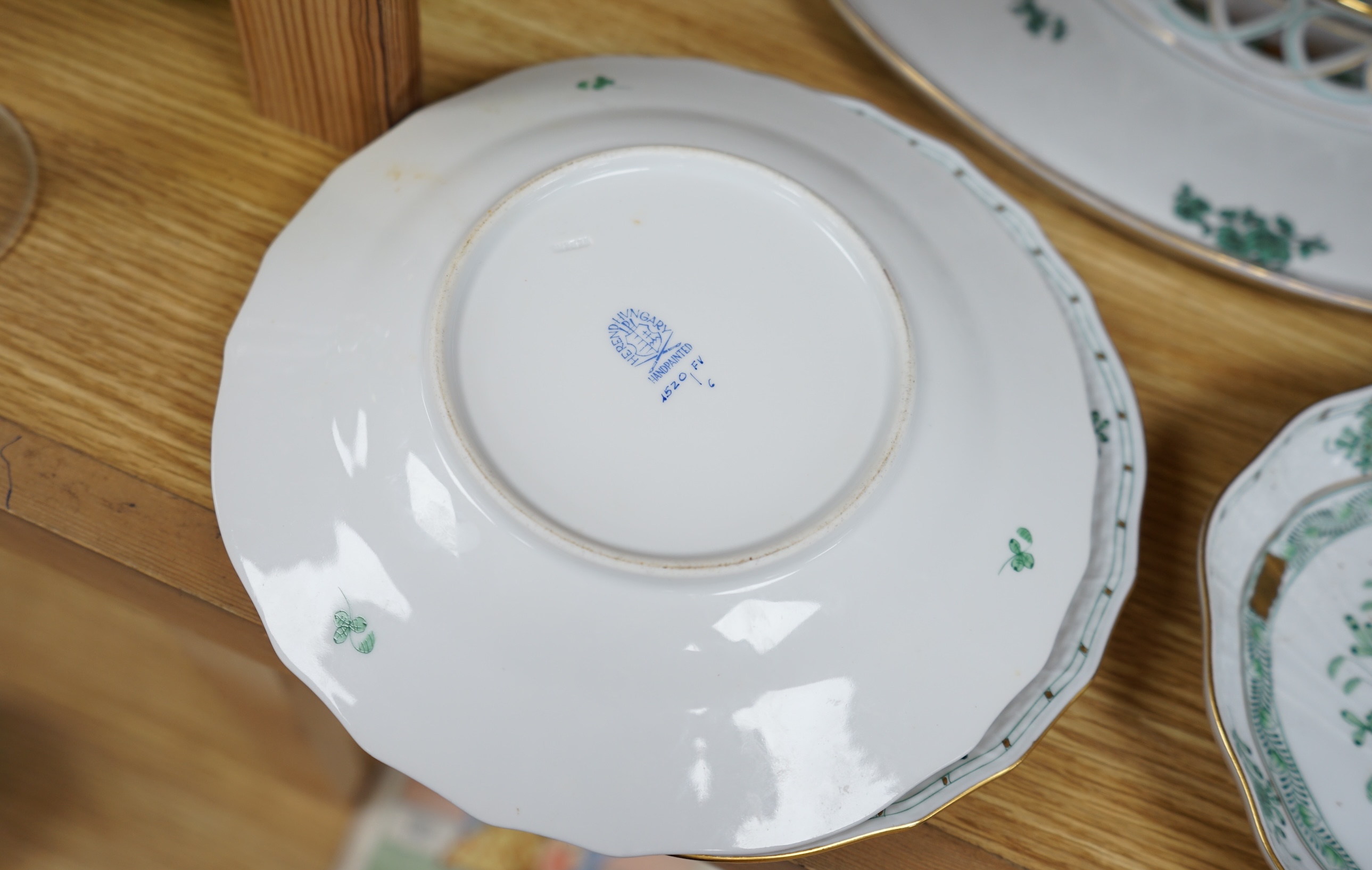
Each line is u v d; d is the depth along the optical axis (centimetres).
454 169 49
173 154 57
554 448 43
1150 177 59
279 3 50
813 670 40
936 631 42
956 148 58
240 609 47
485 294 45
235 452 43
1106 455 49
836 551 41
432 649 40
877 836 44
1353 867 43
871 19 62
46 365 50
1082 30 57
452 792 39
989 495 45
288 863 95
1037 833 47
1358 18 49
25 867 94
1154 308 61
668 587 40
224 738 82
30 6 60
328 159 59
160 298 53
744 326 46
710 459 43
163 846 94
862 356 46
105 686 80
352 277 46
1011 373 48
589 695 39
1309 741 46
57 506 48
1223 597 47
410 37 52
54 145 56
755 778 39
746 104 54
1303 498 51
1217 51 54
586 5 66
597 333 45
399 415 42
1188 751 50
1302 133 55
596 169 48
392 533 41
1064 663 44
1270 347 61
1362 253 57
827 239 48
